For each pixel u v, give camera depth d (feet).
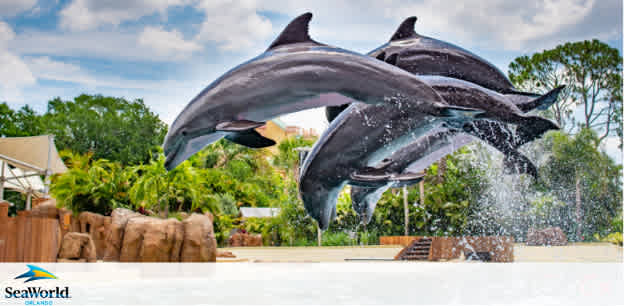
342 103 14.75
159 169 48.34
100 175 47.57
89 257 31.09
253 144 14.96
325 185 16.20
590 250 44.62
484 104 15.11
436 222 58.54
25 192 49.60
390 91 13.85
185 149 15.08
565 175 58.34
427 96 13.89
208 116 14.40
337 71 13.88
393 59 14.46
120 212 34.55
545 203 57.41
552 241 52.75
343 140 15.64
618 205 59.52
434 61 16.33
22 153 42.96
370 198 18.47
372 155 15.69
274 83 14.10
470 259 36.47
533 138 15.79
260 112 14.43
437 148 17.65
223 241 59.47
